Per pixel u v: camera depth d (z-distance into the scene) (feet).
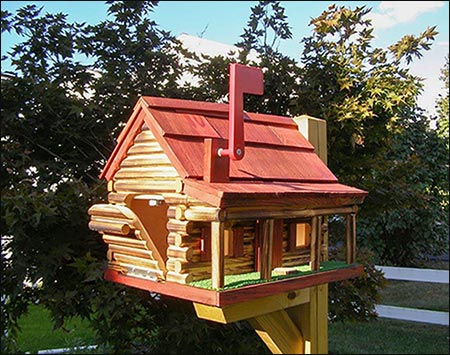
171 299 8.45
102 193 7.14
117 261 5.46
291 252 5.60
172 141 4.71
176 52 8.94
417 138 10.69
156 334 9.43
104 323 7.93
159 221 5.57
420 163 9.42
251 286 4.42
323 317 6.12
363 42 8.40
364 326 15.47
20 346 12.27
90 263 7.06
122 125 8.30
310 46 8.59
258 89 4.60
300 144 6.04
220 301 4.14
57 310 7.27
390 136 8.73
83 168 7.97
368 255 9.25
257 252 5.09
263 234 4.75
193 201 4.50
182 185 4.57
